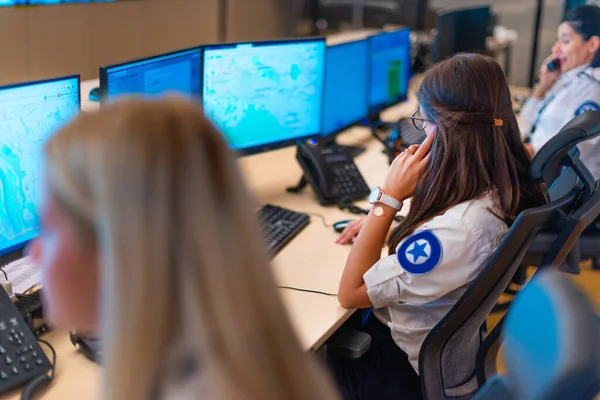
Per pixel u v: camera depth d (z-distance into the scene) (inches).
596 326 31.8
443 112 57.3
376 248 61.3
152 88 69.6
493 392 36.6
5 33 152.1
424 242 56.3
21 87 53.8
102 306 24.1
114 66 63.0
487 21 153.3
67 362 51.3
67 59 169.3
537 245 92.0
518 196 57.1
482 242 55.7
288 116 91.0
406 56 128.2
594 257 106.9
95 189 23.7
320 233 77.7
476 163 56.7
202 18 205.9
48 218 25.4
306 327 57.6
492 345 59.3
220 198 24.2
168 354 23.9
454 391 60.7
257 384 23.6
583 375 29.5
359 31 161.0
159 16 191.0
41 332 54.5
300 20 199.2
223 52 79.3
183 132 24.2
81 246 24.8
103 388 23.9
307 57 91.0
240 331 23.4
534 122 122.1
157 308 23.1
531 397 32.0
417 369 62.4
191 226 23.5
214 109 80.0
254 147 87.0
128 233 23.2
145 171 23.4
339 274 67.7
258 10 223.6
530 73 175.8
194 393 23.8
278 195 89.3
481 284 53.3
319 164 86.4
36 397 47.2
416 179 61.4
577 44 112.8
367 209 85.2
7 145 53.9
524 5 204.2
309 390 25.3
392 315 62.0
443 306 59.4
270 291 24.8
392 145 105.5
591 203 53.6
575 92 111.3
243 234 24.3
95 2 171.6
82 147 24.0
